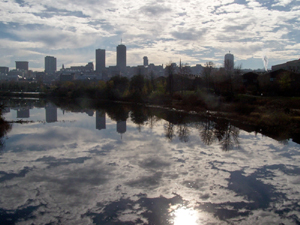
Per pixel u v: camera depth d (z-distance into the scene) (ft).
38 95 341.41
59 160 57.72
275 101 131.85
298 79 160.35
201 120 122.21
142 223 32.50
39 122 116.57
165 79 259.60
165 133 89.35
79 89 305.12
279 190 42.16
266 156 60.80
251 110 129.29
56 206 36.73
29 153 63.41
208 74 211.61
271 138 80.43
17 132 91.09
